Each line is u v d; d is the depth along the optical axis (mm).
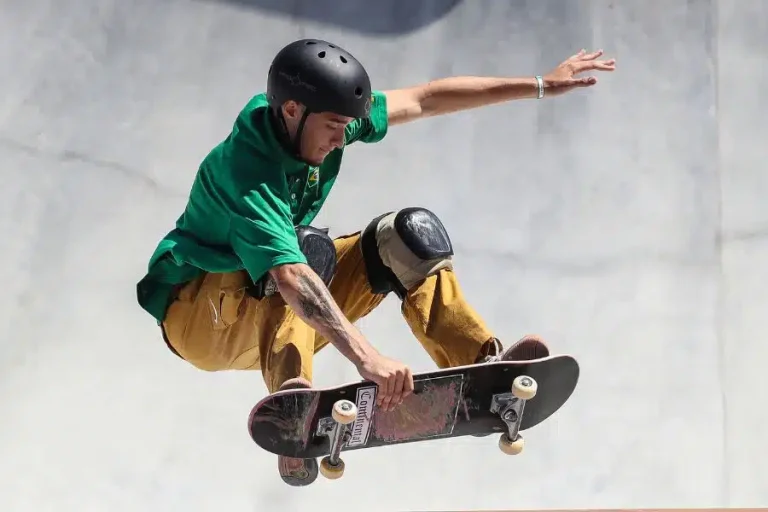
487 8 32219
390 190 29312
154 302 17078
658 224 29359
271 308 16078
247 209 14539
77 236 27531
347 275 17031
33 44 29875
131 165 28797
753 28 32219
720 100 31312
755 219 29422
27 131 28688
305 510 24094
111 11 30750
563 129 30750
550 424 25906
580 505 24781
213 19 31156
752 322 27906
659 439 25969
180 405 25266
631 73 31703
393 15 32031
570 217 29406
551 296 28109
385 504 24266
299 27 31484
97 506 23719
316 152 15172
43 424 24688
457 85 17703
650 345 27438
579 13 32250
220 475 24344
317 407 14953
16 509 23500
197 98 30078
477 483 24797
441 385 15305
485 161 30062
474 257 28516
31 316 26203
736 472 25656
